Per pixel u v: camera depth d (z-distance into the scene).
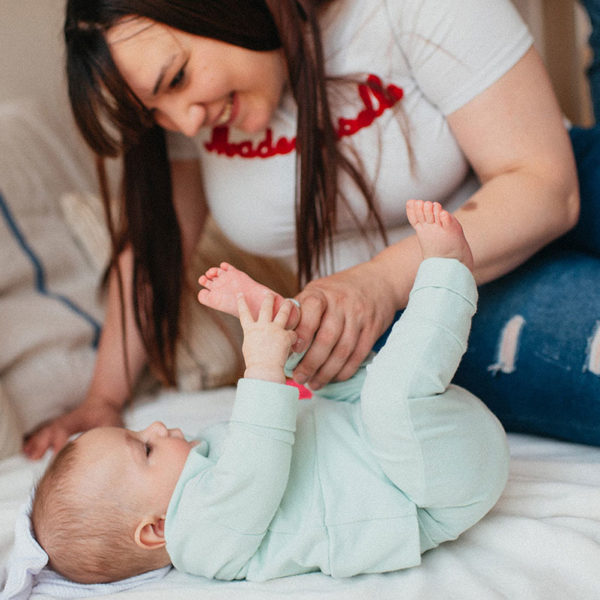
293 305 0.77
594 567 0.71
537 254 1.09
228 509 0.73
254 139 1.12
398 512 0.74
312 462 0.78
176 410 1.35
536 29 2.26
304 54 0.95
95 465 0.83
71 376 1.43
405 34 1.00
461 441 0.72
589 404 0.92
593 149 1.13
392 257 0.90
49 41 2.05
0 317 1.44
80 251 1.70
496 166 1.00
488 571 0.72
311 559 0.75
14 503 0.99
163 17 0.86
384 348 0.74
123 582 0.83
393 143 1.05
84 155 1.97
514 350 1.00
